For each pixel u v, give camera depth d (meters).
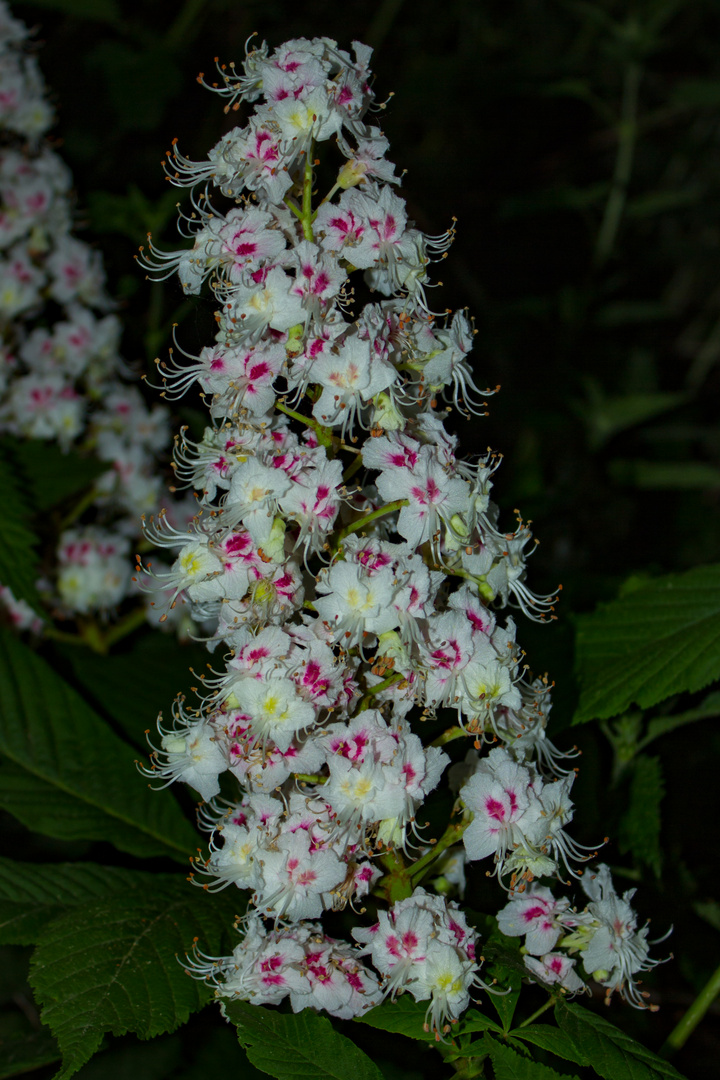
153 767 0.76
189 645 0.98
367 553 0.72
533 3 2.28
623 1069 0.72
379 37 1.96
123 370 1.08
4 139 1.07
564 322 1.65
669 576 0.88
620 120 1.61
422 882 0.76
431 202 2.08
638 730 0.91
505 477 1.55
